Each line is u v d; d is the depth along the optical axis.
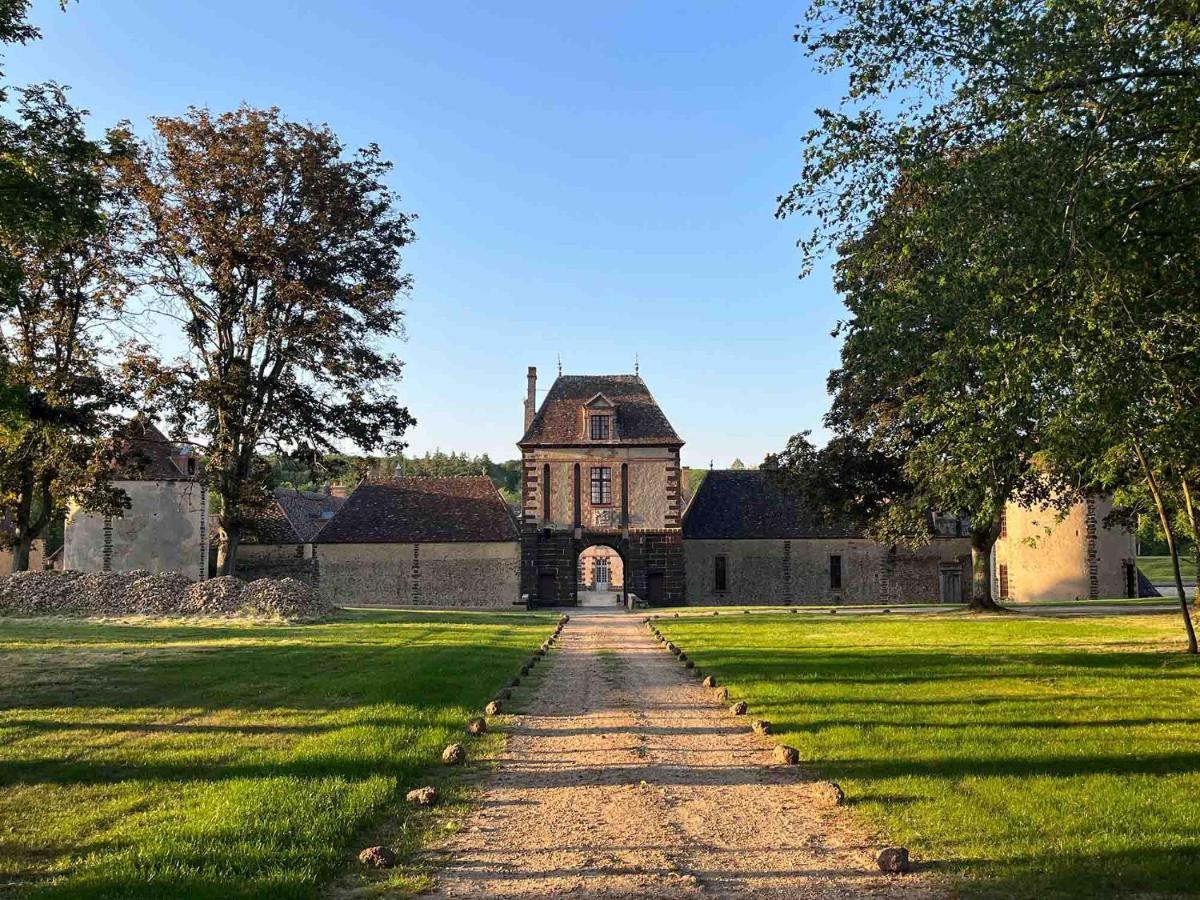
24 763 9.64
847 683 15.21
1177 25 10.38
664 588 51.22
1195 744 10.05
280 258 34.53
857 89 12.58
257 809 7.58
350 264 37.19
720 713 13.06
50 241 18.08
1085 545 52.28
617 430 52.16
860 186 12.78
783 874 6.39
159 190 33.59
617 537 51.41
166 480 50.59
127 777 9.05
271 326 35.03
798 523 54.94
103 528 49.69
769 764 9.75
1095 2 11.03
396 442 38.50
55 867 6.49
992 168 11.28
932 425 32.72
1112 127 11.19
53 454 35.72
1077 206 10.61
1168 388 11.80
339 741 10.41
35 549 59.97
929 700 13.30
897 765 9.30
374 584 52.66
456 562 52.59
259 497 36.72
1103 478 19.00
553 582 51.28
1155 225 11.59
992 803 7.86
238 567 53.06
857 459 36.50
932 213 11.56
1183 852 6.57
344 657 19.88
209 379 33.97
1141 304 11.52
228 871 6.18
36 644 22.80
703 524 55.16
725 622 32.56
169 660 19.23
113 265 34.56
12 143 17.39
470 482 55.88
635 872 6.47
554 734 11.57
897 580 54.19
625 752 10.46
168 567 50.16
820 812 7.89
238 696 14.20
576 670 18.36
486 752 10.47
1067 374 10.87
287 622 31.41
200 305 35.28
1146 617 31.06
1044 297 10.93
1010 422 11.98
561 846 7.07
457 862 6.73
